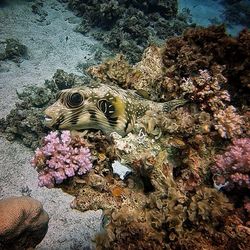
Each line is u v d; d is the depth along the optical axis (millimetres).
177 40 692
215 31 649
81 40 2588
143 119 570
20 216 843
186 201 497
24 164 1513
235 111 583
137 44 2514
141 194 558
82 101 538
